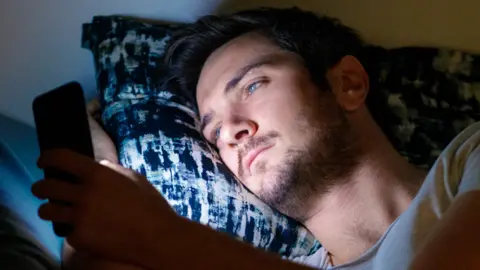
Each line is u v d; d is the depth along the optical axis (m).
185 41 1.24
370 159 1.12
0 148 1.02
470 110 1.31
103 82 1.21
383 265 0.90
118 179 0.83
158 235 0.85
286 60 1.15
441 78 1.33
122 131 1.14
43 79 1.30
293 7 1.28
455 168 0.91
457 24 1.42
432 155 1.26
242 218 1.13
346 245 1.13
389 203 1.11
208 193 1.11
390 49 1.36
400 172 1.13
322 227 1.15
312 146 1.10
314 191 1.11
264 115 1.11
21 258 0.74
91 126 1.13
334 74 1.17
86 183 0.80
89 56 1.31
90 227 0.80
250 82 1.13
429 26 1.41
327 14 1.39
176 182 1.10
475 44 1.42
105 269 0.82
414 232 0.88
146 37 1.26
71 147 0.79
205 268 0.87
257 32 1.19
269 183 1.11
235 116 1.12
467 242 0.71
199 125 1.22
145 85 1.21
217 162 1.16
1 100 1.27
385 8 1.39
